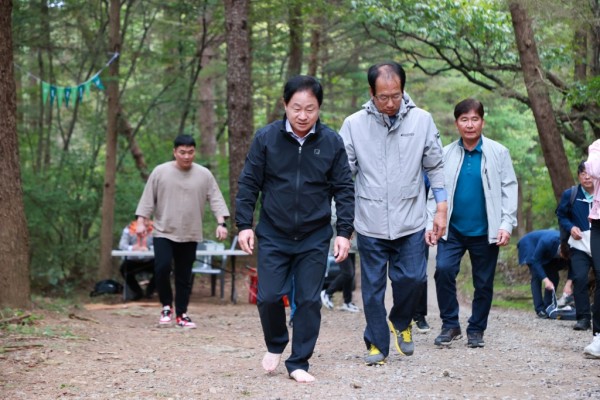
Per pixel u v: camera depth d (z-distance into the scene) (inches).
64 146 688.4
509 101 671.8
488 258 271.0
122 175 686.5
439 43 541.6
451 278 272.1
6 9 314.8
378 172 225.5
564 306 377.4
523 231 1007.6
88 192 634.2
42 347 248.4
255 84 821.2
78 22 656.4
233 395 188.9
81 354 242.7
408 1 515.5
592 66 491.8
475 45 540.1
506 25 516.7
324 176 199.3
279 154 198.7
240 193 201.5
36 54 697.0
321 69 839.7
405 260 227.1
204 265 515.8
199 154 805.9
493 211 265.9
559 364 237.5
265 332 208.1
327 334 317.7
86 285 632.4
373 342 229.6
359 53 789.2
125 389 195.9
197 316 391.9
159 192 335.6
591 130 543.2
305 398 185.3
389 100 220.8
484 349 267.9
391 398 185.9
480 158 269.0
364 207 226.5
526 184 982.4
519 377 215.2
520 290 492.1
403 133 224.8
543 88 431.8
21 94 673.6
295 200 198.4
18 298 319.3
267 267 201.5
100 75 597.9
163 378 210.2
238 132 581.9
